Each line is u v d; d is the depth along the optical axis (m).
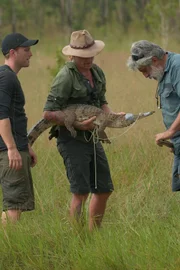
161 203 12.68
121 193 13.47
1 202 13.55
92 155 11.93
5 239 10.98
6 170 11.45
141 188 13.45
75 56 11.49
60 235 11.05
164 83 11.26
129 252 10.27
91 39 11.61
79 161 11.73
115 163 14.84
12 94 11.32
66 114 11.62
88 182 11.84
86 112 11.60
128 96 17.52
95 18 65.62
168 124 11.45
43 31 64.19
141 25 60.44
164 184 13.42
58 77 11.58
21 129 11.51
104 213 12.47
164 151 15.18
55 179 14.40
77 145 11.76
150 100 17.14
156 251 10.03
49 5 67.00
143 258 9.97
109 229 11.30
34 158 12.05
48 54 43.25
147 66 11.27
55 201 13.47
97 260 10.16
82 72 11.74
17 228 11.18
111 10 66.69
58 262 10.48
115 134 15.85
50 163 15.36
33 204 11.76
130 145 15.57
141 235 10.62
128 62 11.42
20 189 11.48
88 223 11.88
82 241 10.85
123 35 56.34
